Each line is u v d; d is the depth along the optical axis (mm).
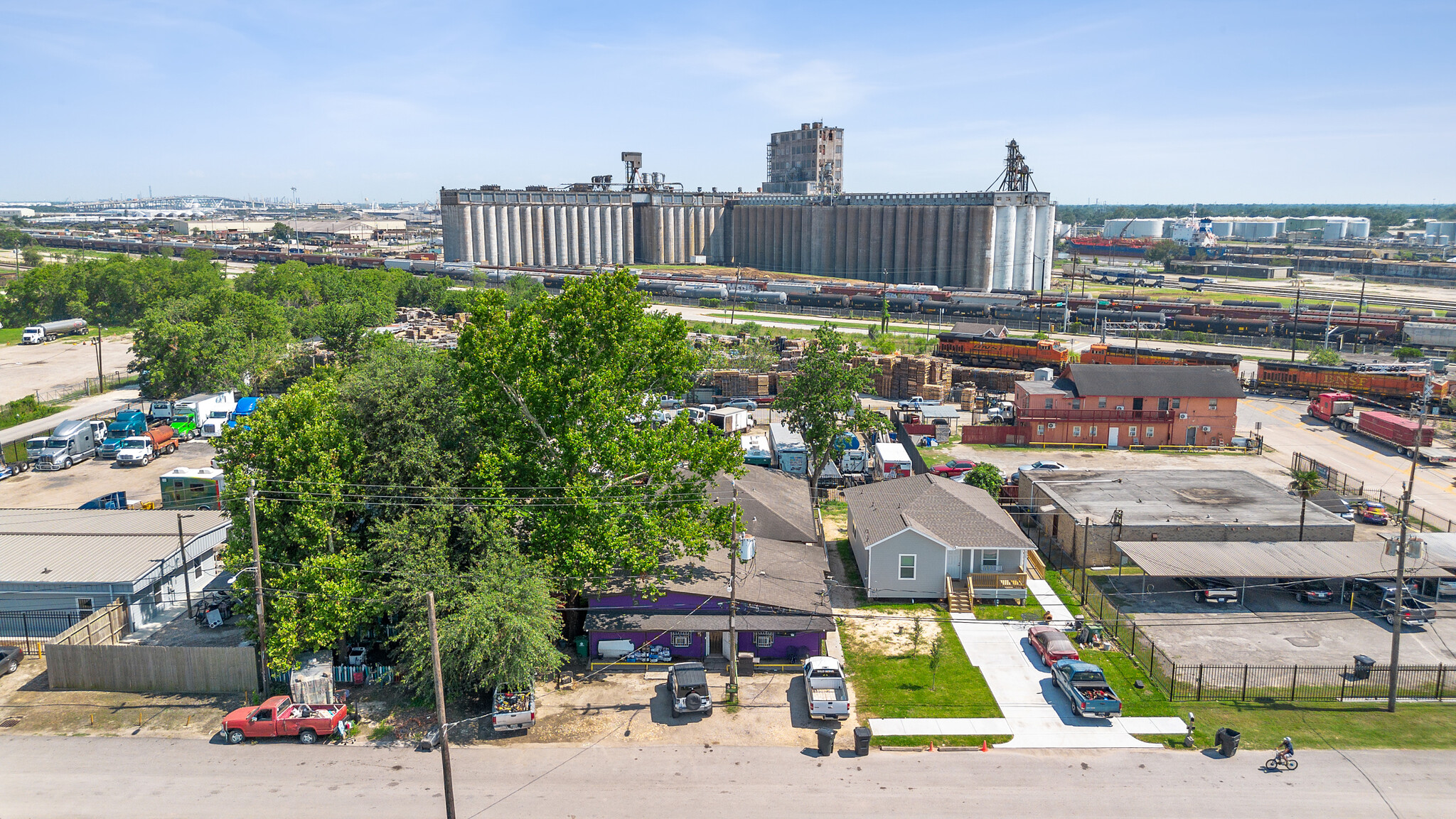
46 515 57406
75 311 173250
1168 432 90562
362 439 43062
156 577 49188
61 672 42031
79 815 32125
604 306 44844
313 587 39906
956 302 181500
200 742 37219
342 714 37656
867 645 46469
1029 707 40125
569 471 44625
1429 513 67875
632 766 35438
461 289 189500
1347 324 151000
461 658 38250
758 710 40125
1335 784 34125
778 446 78688
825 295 193250
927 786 34094
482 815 32094
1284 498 62562
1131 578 55594
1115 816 32125
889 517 55500
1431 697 41062
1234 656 44938
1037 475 69062
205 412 94875
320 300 176375
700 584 45438
